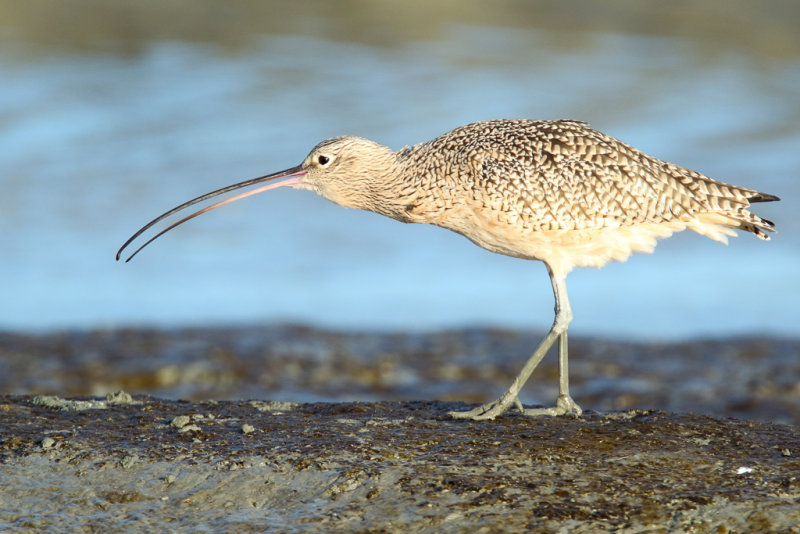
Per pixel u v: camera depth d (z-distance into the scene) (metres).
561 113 26.25
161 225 20.34
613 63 30.62
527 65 30.25
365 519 6.95
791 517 6.73
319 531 6.83
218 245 19.89
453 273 19.03
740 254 19.81
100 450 8.07
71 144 23.55
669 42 33.12
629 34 34.06
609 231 9.24
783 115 26.44
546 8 37.19
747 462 7.69
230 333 15.70
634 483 7.30
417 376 14.17
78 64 29.19
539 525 6.75
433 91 27.66
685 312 17.00
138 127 24.77
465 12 36.38
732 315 16.78
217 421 8.79
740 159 23.64
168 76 28.45
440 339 15.73
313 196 22.09
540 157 9.22
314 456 7.86
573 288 18.41
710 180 9.26
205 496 7.36
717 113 26.58
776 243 20.20
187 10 35.31
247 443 8.19
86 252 19.05
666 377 14.05
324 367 14.38
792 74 29.83
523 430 8.51
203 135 24.39
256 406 9.45
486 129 9.65
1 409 9.17
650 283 18.55
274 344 15.24
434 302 17.55
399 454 7.90
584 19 35.75
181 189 21.67
